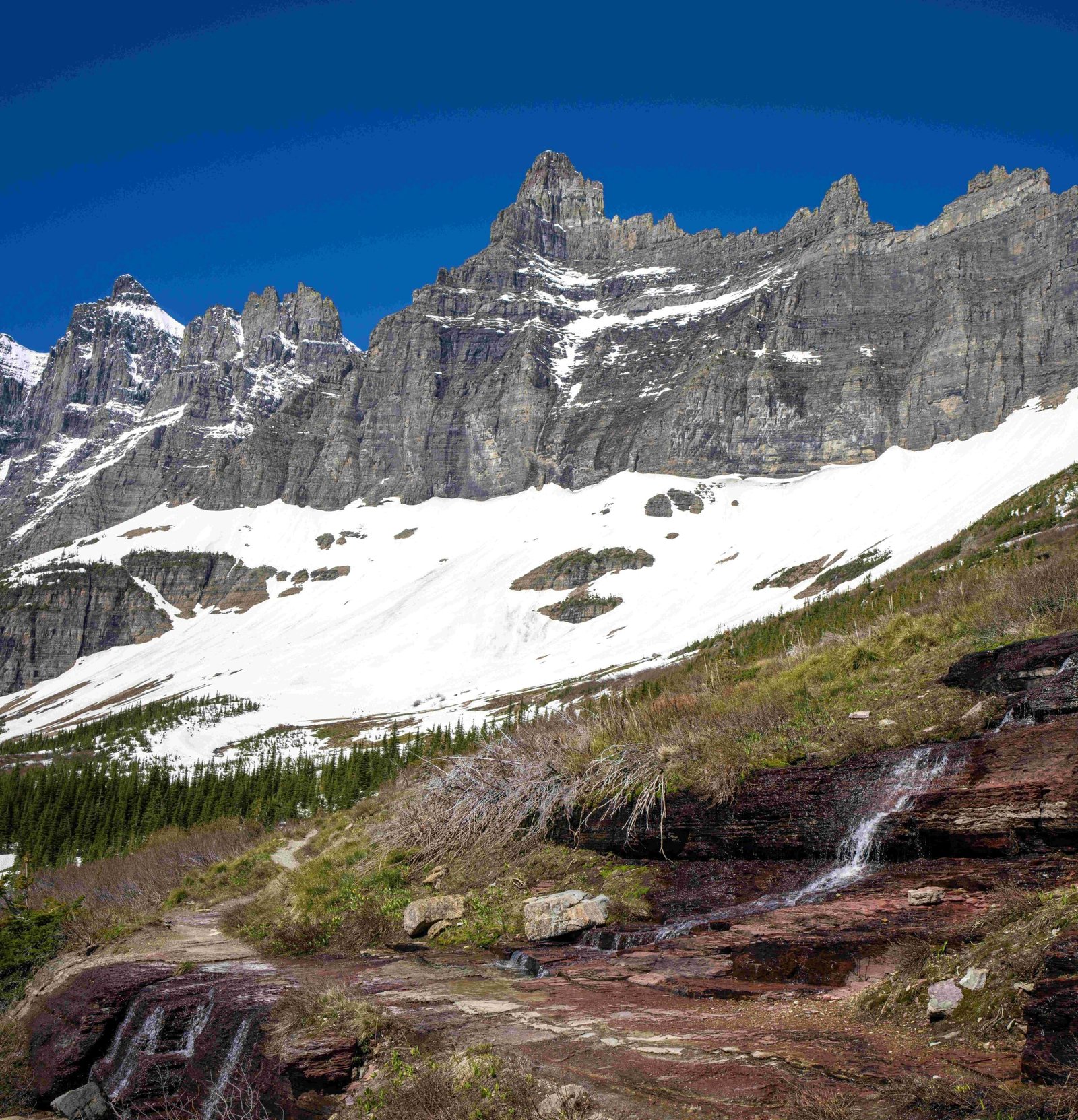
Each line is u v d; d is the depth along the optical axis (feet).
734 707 62.54
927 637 66.44
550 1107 24.20
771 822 46.93
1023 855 35.81
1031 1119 18.99
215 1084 40.68
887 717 52.90
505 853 60.29
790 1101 22.21
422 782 85.05
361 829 91.40
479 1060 28.37
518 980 39.47
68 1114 47.65
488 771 69.56
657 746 58.65
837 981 30.63
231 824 211.00
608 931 43.62
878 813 42.11
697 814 50.60
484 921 50.90
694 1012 30.42
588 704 90.12
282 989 45.01
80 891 123.13
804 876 42.86
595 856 55.42
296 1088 33.42
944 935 30.27
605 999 33.37
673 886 47.06
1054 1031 21.27
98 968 60.95
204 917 82.53
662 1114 22.88
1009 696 47.03
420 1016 35.27
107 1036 51.19
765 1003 30.30
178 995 49.14
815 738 53.16
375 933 55.16
